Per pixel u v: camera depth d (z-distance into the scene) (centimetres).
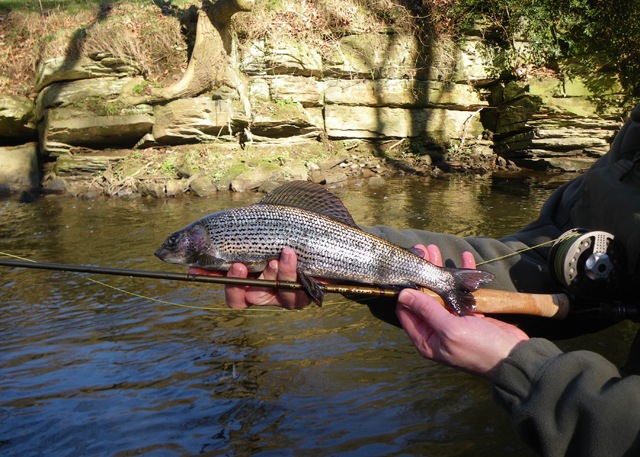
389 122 1534
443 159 1506
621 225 250
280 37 1446
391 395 377
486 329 179
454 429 336
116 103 1380
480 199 1090
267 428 343
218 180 1293
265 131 1441
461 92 1566
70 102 1383
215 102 1392
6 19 1517
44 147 1396
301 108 1466
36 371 434
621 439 150
